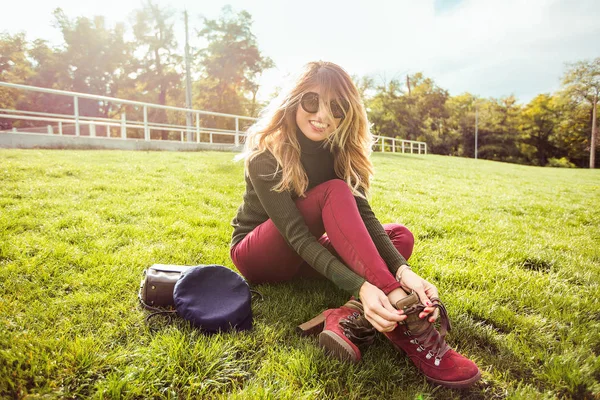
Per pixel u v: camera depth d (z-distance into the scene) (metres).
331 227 1.61
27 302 1.88
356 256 1.54
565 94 49.81
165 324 1.75
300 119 1.81
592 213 6.03
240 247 2.01
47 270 2.25
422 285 1.58
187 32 22.11
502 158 55.38
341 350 1.52
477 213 5.34
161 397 1.32
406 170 11.67
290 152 1.77
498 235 4.00
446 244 3.45
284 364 1.53
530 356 1.66
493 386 1.50
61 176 5.30
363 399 1.37
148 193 4.75
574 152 52.16
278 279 2.14
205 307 1.71
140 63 35.16
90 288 2.08
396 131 48.16
